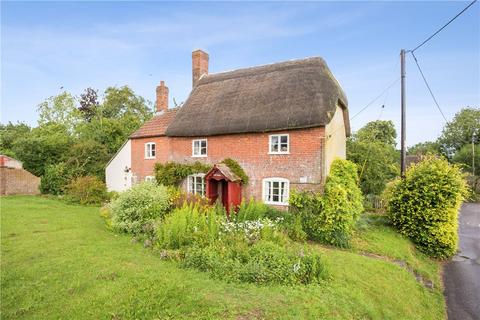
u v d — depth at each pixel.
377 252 11.42
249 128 15.62
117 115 43.41
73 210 16.52
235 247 8.04
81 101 42.81
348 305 6.23
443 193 13.30
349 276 8.00
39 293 6.05
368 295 7.27
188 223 9.81
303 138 14.45
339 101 16.16
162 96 25.31
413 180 14.27
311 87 15.25
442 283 10.56
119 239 10.34
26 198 20.91
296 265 7.21
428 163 14.32
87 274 6.88
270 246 8.20
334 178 13.62
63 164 24.45
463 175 13.66
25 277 6.78
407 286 8.78
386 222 15.44
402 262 10.75
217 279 6.70
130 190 12.45
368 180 21.47
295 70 16.97
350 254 10.46
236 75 19.73
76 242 9.56
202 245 8.49
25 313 5.40
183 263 7.58
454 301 9.17
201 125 17.62
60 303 5.69
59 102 41.34
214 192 16.98
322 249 11.02
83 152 25.61
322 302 6.02
